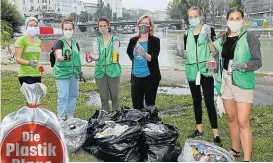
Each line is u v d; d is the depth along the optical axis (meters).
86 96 9.16
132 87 5.48
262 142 5.23
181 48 22.25
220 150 4.18
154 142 4.29
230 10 4.23
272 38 33.75
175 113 7.30
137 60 5.35
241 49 4.11
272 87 10.55
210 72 4.73
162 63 18.38
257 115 7.07
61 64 5.56
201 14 5.09
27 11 77.69
